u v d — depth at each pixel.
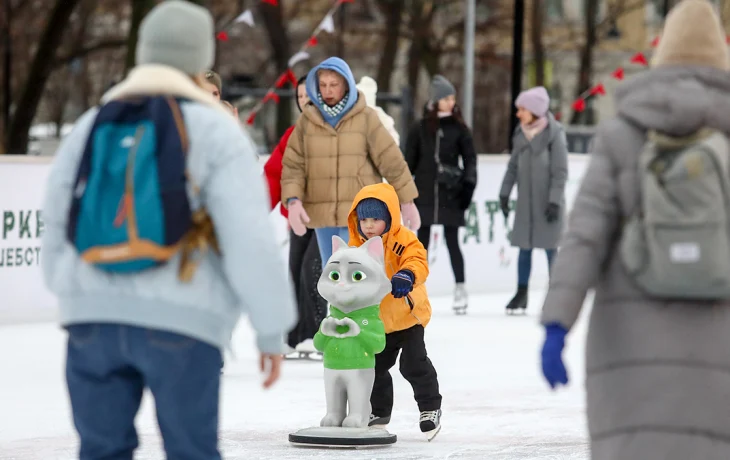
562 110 112.75
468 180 29.44
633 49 115.19
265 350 8.47
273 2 36.97
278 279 8.19
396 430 16.25
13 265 27.16
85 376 8.41
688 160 8.10
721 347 8.25
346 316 14.80
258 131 90.50
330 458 14.16
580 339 26.77
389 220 14.87
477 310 31.55
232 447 14.87
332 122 20.33
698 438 8.18
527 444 15.31
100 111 8.47
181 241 8.12
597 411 8.52
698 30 8.60
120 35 85.75
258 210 8.22
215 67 86.31
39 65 68.31
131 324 8.16
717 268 8.02
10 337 25.50
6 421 16.64
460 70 95.81
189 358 8.18
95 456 8.50
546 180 30.44
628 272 8.37
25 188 27.19
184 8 8.79
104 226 8.11
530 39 99.00
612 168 8.47
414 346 15.25
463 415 17.50
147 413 17.09
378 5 88.50
